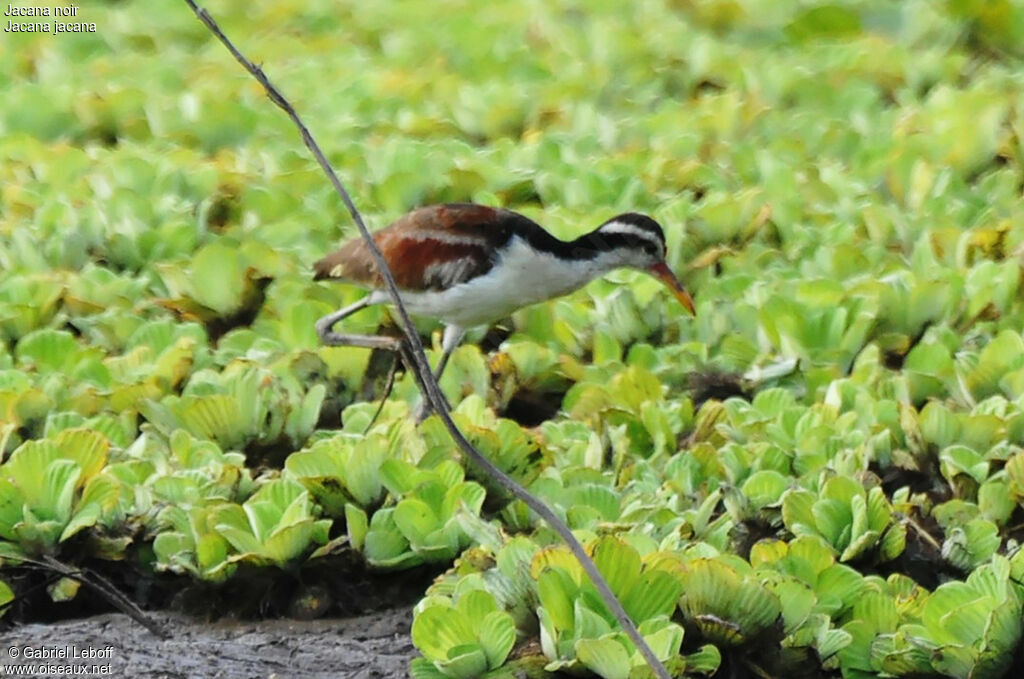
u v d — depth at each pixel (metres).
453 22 22.66
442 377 12.43
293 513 9.56
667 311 13.51
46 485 9.71
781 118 18.61
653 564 8.71
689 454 10.66
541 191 16.22
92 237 14.78
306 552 9.67
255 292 13.76
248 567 9.60
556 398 12.67
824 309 12.92
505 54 21.47
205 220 15.32
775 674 8.67
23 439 11.15
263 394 11.29
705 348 12.70
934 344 12.48
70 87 19.83
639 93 20.12
